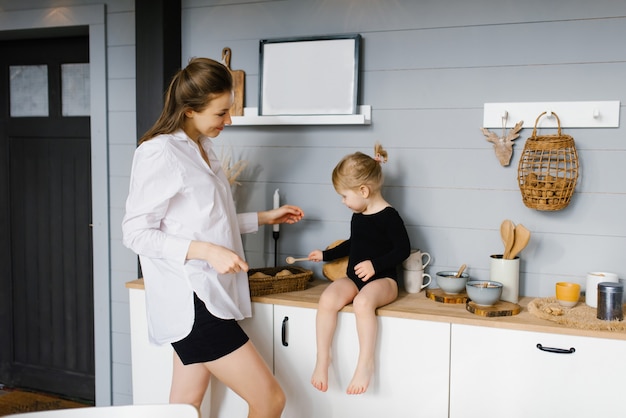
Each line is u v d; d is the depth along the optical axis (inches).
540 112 80.0
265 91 92.0
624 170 77.7
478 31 82.4
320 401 78.9
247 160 95.3
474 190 84.2
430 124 85.4
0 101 117.9
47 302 118.0
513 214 82.8
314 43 89.0
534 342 69.5
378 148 83.4
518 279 79.4
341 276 85.7
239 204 96.3
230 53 95.0
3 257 120.4
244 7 93.7
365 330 72.9
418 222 87.0
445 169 85.2
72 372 117.3
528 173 79.4
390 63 86.7
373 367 75.7
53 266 116.8
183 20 97.6
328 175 91.0
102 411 45.3
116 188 104.0
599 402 67.9
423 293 84.3
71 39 111.8
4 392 119.6
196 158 69.4
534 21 80.0
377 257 78.4
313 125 91.1
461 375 72.6
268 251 95.4
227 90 67.8
